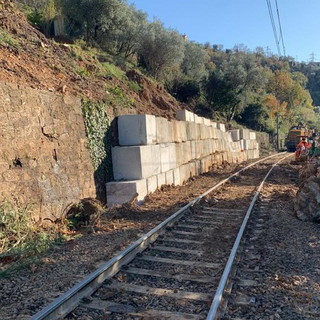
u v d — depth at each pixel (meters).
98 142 11.52
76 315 4.62
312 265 6.50
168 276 5.96
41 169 8.95
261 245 7.57
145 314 4.69
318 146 26.89
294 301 5.11
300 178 15.79
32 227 8.01
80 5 24.88
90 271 5.98
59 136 9.73
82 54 19.53
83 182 10.56
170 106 23.69
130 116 12.72
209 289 5.48
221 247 7.49
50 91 9.82
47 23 20.73
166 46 30.78
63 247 7.45
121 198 11.44
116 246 7.19
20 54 12.48
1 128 7.88
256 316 4.68
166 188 14.35
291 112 87.25
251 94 58.06
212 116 41.34
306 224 9.27
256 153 42.62
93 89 13.98
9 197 7.88
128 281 5.76
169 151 15.38
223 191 14.67
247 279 5.82
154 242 7.79
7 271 6.02
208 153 23.88
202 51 43.75
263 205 11.64
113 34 27.47
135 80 22.95
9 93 8.16
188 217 10.20
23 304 4.84
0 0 16.94
